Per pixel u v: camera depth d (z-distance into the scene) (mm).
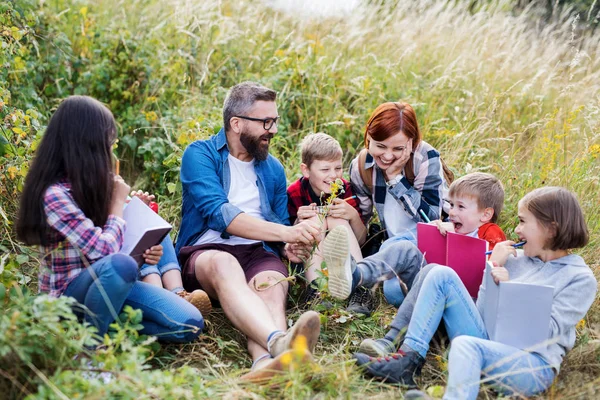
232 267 3246
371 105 5926
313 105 5914
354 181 4094
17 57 4789
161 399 2500
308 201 4074
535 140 5605
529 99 6508
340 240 3211
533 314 2752
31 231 2807
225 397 2658
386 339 3084
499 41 7219
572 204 2889
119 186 2969
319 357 3180
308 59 6320
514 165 5059
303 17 7594
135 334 2742
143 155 5316
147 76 5805
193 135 4742
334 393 2764
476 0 8617
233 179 3783
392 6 7930
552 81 6883
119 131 5391
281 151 5527
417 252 3486
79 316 2883
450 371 2725
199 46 6516
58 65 5590
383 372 2898
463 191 3439
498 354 2770
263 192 3828
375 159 3859
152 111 5621
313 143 3934
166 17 6777
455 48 7246
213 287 3354
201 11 6836
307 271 3717
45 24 5836
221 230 3580
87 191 2824
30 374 2502
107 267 2766
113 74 5738
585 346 3221
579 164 4766
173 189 4465
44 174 2805
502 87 6559
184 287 3559
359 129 5816
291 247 3639
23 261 3371
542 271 2963
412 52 7059
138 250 3014
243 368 3092
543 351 2803
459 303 2973
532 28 8203
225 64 6441
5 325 2424
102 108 2891
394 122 3707
